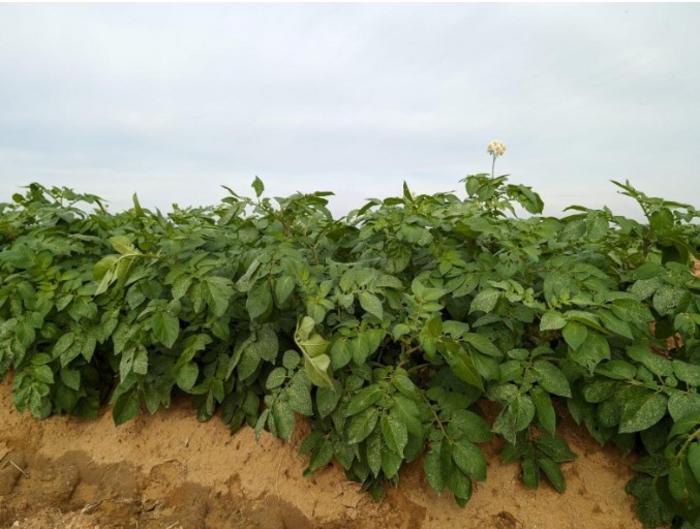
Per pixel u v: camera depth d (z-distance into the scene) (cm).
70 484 248
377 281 199
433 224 237
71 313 251
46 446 272
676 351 236
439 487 182
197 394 268
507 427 188
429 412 198
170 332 216
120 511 229
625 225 218
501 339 215
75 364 279
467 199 295
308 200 263
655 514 191
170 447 257
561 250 251
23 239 304
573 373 197
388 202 253
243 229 252
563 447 211
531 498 208
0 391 307
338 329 203
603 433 203
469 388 209
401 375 189
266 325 227
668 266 204
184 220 333
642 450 217
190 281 211
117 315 254
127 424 273
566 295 192
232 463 242
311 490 223
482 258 230
